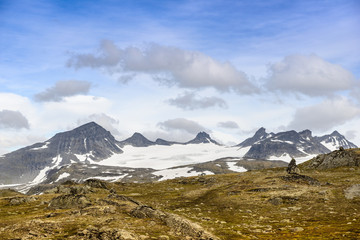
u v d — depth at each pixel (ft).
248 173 561.02
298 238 156.04
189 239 152.35
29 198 350.23
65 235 156.56
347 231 163.12
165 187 509.35
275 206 271.28
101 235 148.56
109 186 522.47
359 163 444.14
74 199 274.16
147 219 193.57
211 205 307.37
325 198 266.16
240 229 191.42
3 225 207.62
